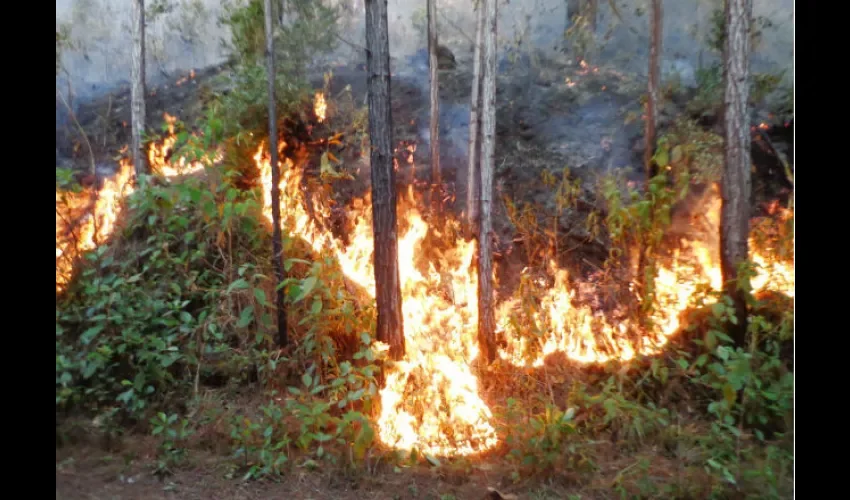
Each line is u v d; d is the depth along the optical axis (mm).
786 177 10180
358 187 10312
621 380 7074
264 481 5605
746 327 7074
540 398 7008
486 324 7609
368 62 7113
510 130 11969
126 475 5551
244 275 7812
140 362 6605
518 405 6773
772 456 5730
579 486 5719
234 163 9133
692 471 5750
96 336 6531
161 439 6094
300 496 5449
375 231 7121
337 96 11789
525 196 10805
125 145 11430
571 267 9477
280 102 10227
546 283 9125
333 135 10922
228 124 9414
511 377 7418
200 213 8133
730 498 5426
